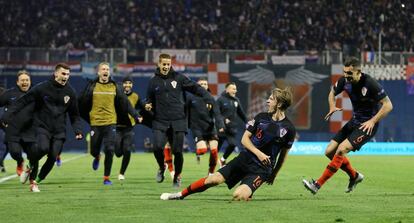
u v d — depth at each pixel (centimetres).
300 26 7344
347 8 7481
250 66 6172
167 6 7512
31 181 1995
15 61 6084
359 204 1616
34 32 7244
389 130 6150
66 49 6128
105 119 2300
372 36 7231
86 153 5775
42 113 2017
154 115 2138
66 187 2152
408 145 6106
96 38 7225
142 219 1314
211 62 6231
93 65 6112
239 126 6175
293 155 5575
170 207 1513
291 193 1944
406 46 7219
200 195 1823
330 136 6188
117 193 1917
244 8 7512
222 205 1551
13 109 1989
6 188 2108
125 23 7369
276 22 7381
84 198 1742
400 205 1600
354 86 1816
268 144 1579
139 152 6122
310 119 6181
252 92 6172
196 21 7419
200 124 2678
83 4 7444
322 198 1777
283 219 1320
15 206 1547
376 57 6288
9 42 7181
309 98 6194
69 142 6100
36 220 1305
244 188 1570
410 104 6134
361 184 2378
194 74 6166
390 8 7481
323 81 6181
